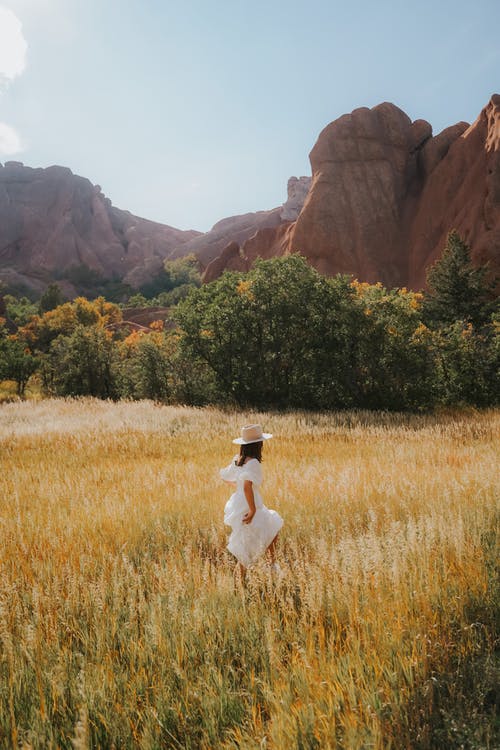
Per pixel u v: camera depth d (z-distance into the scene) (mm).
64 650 3219
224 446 12859
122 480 9094
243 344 22844
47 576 4582
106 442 13852
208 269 114625
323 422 16219
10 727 2600
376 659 2779
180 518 6305
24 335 88812
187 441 13797
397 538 4422
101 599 3904
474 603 3480
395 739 2305
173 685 2891
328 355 21594
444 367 20906
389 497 6531
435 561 4020
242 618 3535
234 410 20484
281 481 7934
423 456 9852
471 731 2385
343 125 83688
